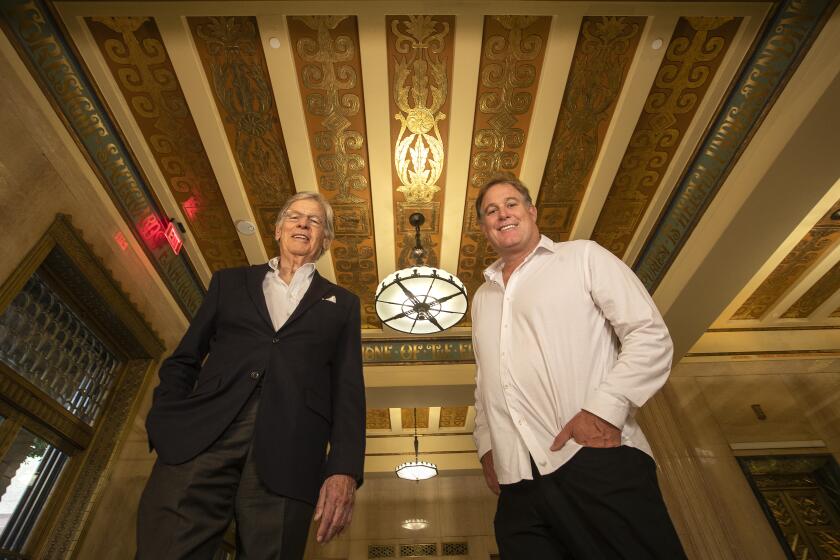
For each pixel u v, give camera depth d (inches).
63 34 120.8
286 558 47.2
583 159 165.6
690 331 212.4
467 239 200.4
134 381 161.3
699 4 122.7
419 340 263.6
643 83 141.1
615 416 49.1
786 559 227.1
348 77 139.2
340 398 61.6
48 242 120.0
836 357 290.0
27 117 115.9
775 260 240.4
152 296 171.5
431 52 134.5
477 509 411.2
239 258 199.3
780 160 141.7
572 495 49.5
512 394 59.4
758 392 279.6
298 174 165.0
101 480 138.2
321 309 65.7
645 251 201.9
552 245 69.7
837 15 120.7
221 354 58.7
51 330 130.7
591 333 59.0
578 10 124.1
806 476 256.5
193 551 45.0
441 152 162.9
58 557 123.4
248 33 127.2
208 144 152.6
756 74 137.0
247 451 51.8
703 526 234.1
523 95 145.9
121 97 137.8
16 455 115.7
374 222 190.2
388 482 423.2
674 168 168.1
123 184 153.9
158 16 121.0
